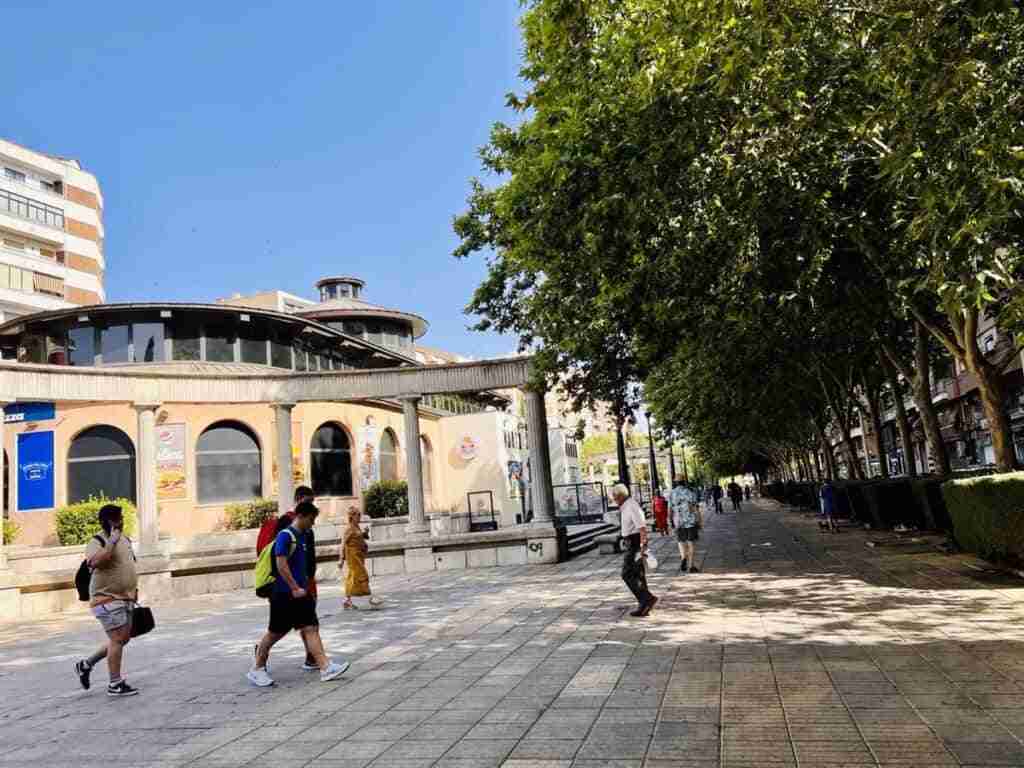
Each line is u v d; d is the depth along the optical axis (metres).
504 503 39.75
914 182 7.64
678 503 14.86
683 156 9.89
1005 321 7.45
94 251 50.66
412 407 20.80
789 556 16.20
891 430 55.47
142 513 18.06
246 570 19.77
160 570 17.84
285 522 8.02
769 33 7.49
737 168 9.52
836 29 8.71
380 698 6.82
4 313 44.16
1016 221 8.42
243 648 10.23
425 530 20.56
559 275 13.61
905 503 20.16
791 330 16.38
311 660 8.32
